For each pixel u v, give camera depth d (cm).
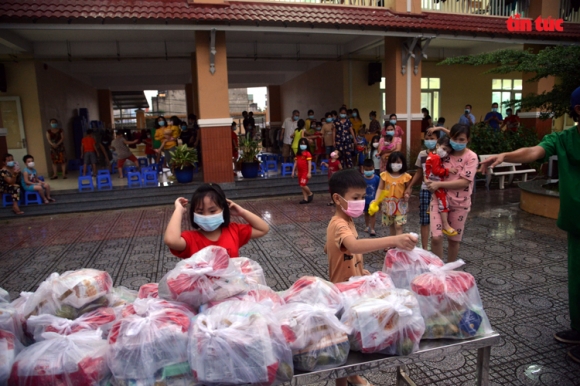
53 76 1305
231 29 905
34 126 1166
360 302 195
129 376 155
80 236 691
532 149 299
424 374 291
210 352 154
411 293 199
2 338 161
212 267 183
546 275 459
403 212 541
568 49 760
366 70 1446
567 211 302
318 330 179
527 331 342
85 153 1125
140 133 1673
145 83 1766
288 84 1964
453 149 420
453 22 1087
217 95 965
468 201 427
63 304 182
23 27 796
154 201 934
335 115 1207
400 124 1134
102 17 812
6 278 503
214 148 980
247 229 249
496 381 279
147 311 171
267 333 162
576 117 297
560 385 273
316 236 646
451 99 1617
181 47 1262
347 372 180
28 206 865
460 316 201
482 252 541
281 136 1490
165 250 596
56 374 152
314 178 1059
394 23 1009
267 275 488
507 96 1711
